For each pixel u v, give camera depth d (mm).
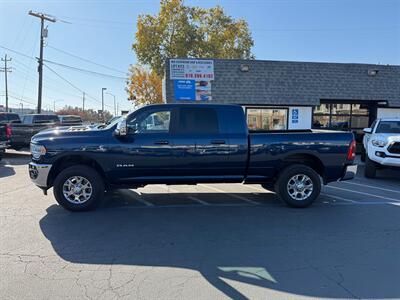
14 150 19047
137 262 4527
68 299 3594
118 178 6961
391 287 3916
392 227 6062
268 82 17844
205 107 7148
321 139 7262
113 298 3621
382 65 18812
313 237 5520
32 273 4184
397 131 11711
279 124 18188
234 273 4223
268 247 5078
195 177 7145
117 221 6262
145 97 45625
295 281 4031
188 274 4188
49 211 6848
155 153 6906
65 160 6934
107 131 6961
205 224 6137
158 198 8047
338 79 18359
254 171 7262
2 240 5270
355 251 4957
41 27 31453
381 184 10359
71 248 4980
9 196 8102
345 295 3730
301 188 7285
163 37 40375
